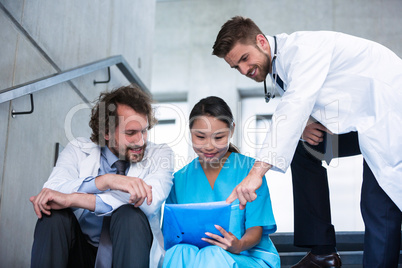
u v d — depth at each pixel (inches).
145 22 160.4
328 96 71.0
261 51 73.7
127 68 126.9
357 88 70.4
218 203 62.2
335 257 75.1
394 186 64.4
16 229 86.6
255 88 217.9
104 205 63.9
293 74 69.7
